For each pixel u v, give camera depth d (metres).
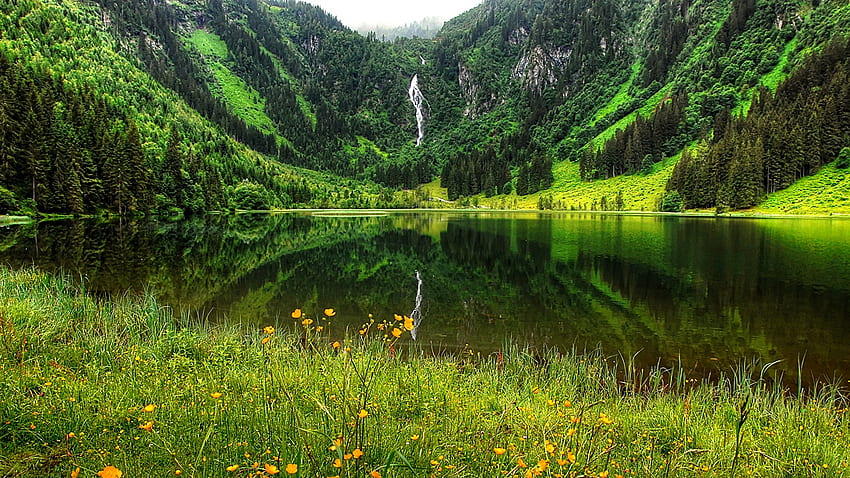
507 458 4.52
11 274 16.17
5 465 3.71
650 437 5.70
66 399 5.08
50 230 48.47
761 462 5.14
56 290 14.34
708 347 15.08
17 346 6.85
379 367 7.72
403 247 44.09
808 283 26.20
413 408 6.15
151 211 79.19
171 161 94.25
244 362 8.18
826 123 103.12
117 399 5.32
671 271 30.44
